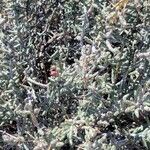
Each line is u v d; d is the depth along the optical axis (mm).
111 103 1547
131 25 1723
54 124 1656
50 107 1660
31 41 1905
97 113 1530
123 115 1611
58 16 2027
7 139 1415
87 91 1648
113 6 1627
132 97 1594
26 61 1814
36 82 1639
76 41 1938
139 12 1644
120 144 1486
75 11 1935
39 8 1992
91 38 1812
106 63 1584
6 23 1875
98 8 1657
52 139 1390
